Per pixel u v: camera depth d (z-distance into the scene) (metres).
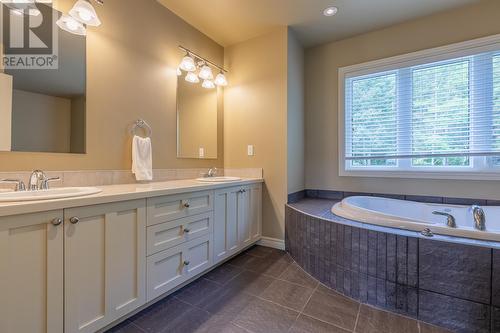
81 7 1.41
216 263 2.01
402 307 1.48
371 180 2.68
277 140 2.60
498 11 2.09
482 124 2.13
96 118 1.70
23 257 0.96
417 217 2.27
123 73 1.87
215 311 1.51
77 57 1.61
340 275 1.75
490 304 1.25
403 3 2.17
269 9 2.26
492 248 1.25
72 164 1.58
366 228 1.63
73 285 1.10
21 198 1.01
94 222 1.18
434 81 2.33
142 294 1.40
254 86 2.75
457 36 2.23
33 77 1.44
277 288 1.80
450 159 2.29
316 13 2.32
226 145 2.95
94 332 1.19
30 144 1.41
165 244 1.55
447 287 1.36
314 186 3.01
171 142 2.29
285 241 2.56
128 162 1.90
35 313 0.99
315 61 2.98
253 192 2.54
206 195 1.90
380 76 2.61
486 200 2.14
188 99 2.48
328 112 2.91
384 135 2.59
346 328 1.36
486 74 2.12
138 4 1.99
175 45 2.32
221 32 2.65
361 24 2.51
